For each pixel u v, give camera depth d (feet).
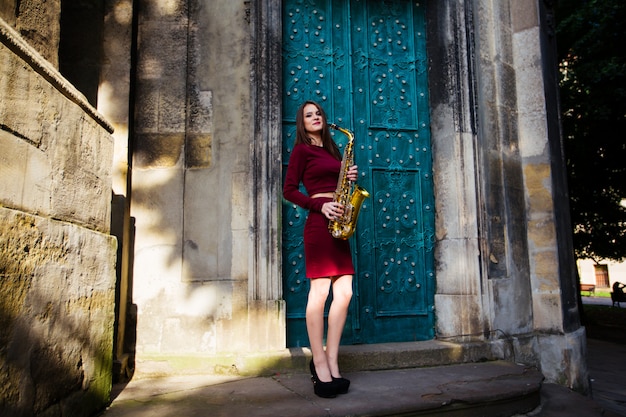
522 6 16.97
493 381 11.37
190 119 13.48
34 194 7.18
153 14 13.84
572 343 14.79
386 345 13.35
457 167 14.61
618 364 22.89
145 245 12.86
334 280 10.25
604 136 34.91
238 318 12.59
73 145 8.43
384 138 15.05
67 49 12.85
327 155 10.61
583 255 45.73
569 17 35.22
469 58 15.23
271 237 12.73
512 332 14.74
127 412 9.00
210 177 13.23
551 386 13.92
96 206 9.32
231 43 13.75
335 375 9.98
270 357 11.97
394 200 14.83
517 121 16.61
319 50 14.87
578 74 33.24
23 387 6.63
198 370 12.03
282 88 14.28
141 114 13.38
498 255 14.92
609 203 39.58
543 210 15.87
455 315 14.05
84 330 8.49
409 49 15.66
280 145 13.25
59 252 7.72
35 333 6.97
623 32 31.96
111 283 9.70
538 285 15.65
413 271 14.66
